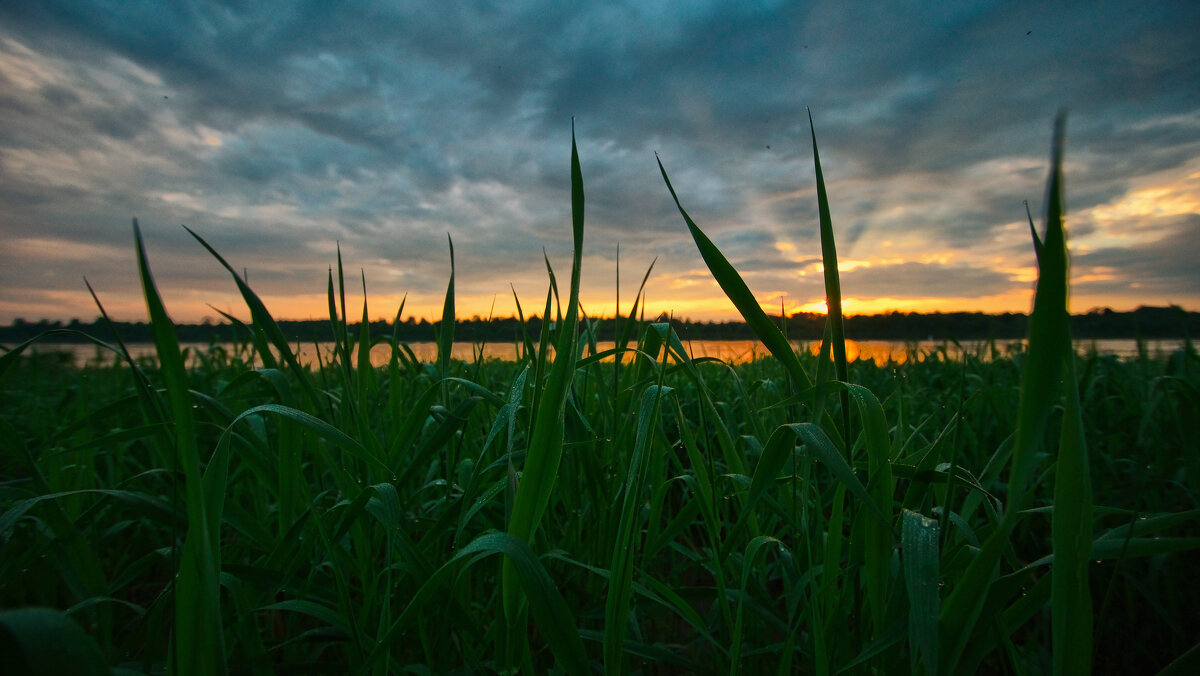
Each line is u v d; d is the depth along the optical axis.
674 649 1.54
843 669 0.82
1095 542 0.79
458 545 1.02
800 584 1.01
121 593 1.53
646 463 0.93
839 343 0.83
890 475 0.83
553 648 0.76
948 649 0.70
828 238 0.80
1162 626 1.50
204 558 0.60
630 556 0.86
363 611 1.06
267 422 2.10
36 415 2.21
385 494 0.99
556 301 1.32
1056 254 0.49
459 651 1.26
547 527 1.51
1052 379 0.53
